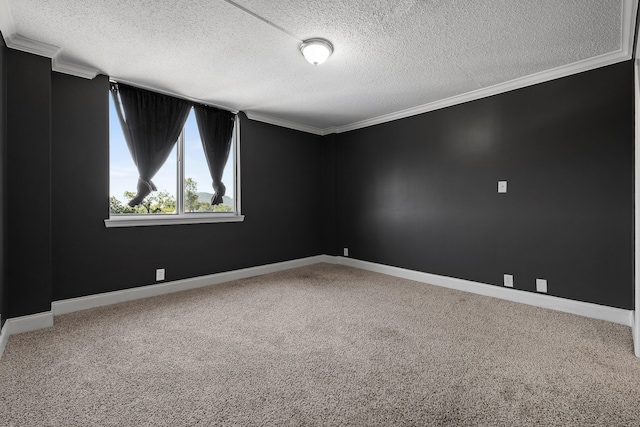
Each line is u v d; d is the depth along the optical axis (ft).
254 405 4.60
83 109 8.71
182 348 6.38
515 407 4.53
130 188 9.80
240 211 12.50
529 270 9.24
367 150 14.08
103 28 6.71
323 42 7.18
